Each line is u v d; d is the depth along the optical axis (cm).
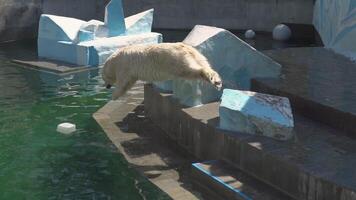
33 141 786
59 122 872
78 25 1364
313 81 795
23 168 688
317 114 675
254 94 678
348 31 1095
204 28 827
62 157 723
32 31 1762
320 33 1553
